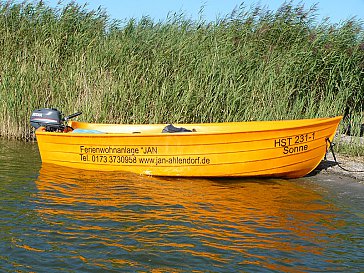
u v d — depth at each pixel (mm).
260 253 5922
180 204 7824
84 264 5555
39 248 5957
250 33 15516
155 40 14883
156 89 13609
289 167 9484
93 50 14992
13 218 6949
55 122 11031
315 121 9727
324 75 14531
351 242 6336
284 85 14023
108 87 13852
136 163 9758
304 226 6910
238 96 13297
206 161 9461
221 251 5953
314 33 15242
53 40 15328
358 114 14305
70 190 8500
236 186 9133
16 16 16047
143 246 6059
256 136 9266
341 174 10133
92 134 9859
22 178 9273
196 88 13430
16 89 14023
